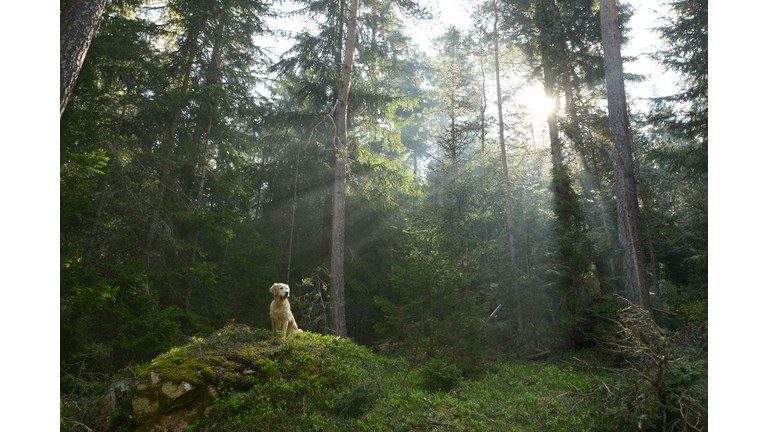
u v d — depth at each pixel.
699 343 6.72
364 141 15.88
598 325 11.39
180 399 5.93
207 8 13.05
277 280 15.32
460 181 13.96
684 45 14.49
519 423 6.27
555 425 6.05
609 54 11.75
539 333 12.67
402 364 9.23
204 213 11.85
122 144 11.68
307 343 7.62
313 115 14.79
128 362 9.60
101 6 4.74
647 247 18.78
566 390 7.86
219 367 6.55
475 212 14.19
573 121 17.44
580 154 18.44
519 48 17.86
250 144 15.08
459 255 12.65
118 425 5.95
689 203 10.73
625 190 11.16
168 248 12.18
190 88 12.57
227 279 13.96
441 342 9.26
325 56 14.41
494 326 12.77
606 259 14.20
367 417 6.06
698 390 5.27
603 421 5.84
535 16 16.86
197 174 13.69
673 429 5.43
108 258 11.12
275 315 8.23
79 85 8.97
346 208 16.61
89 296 7.68
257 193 17.39
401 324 9.52
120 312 9.18
